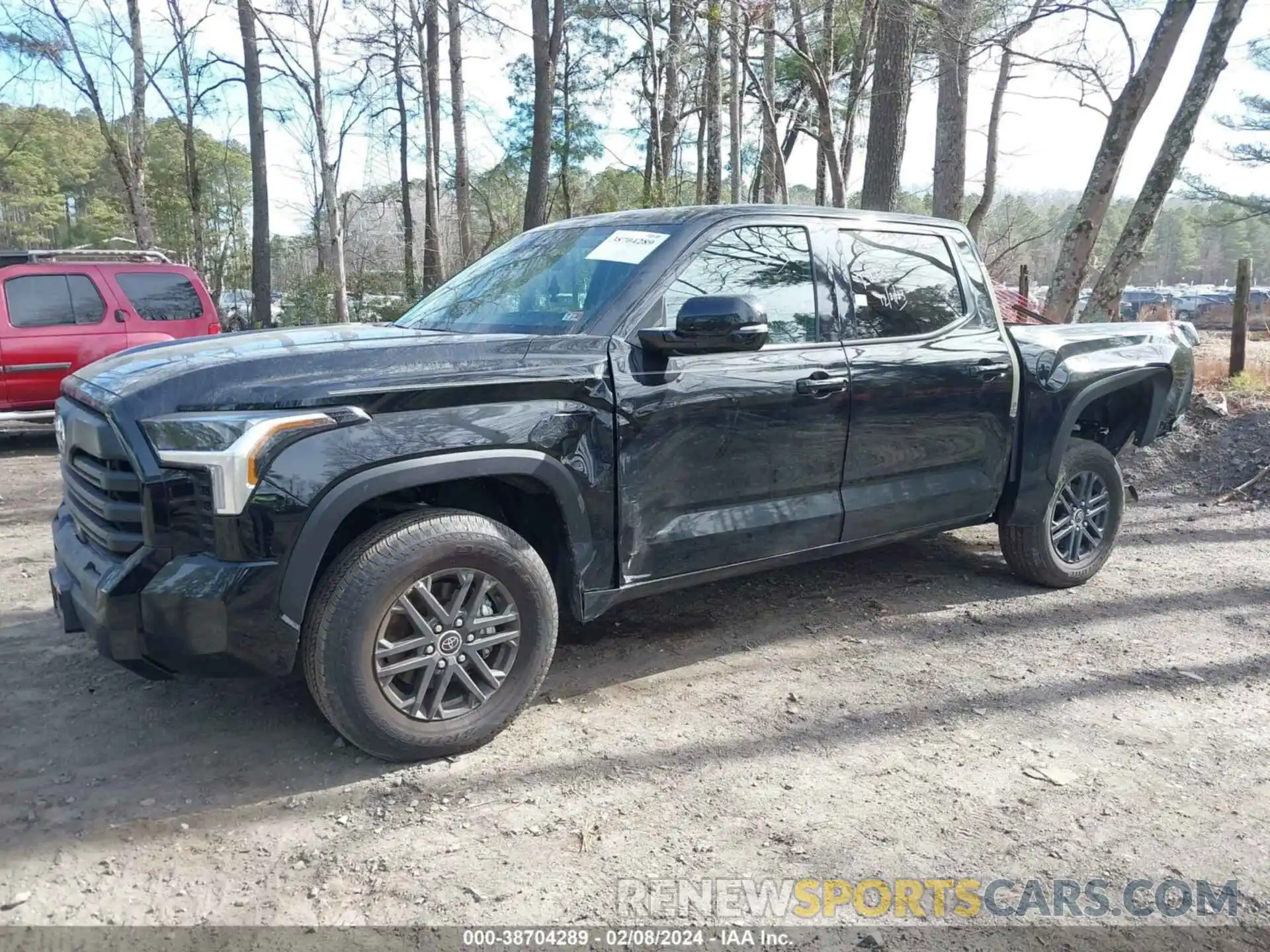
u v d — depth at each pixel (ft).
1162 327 18.06
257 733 11.07
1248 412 27.78
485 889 8.26
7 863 8.51
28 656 13.23
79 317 32.14
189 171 82.28
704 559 12.22
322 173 55.57
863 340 13.70
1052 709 12.02
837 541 13.65
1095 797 9.90
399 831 9.14
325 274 69.62
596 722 11.51
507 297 12.82
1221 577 17.71
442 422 9.86
